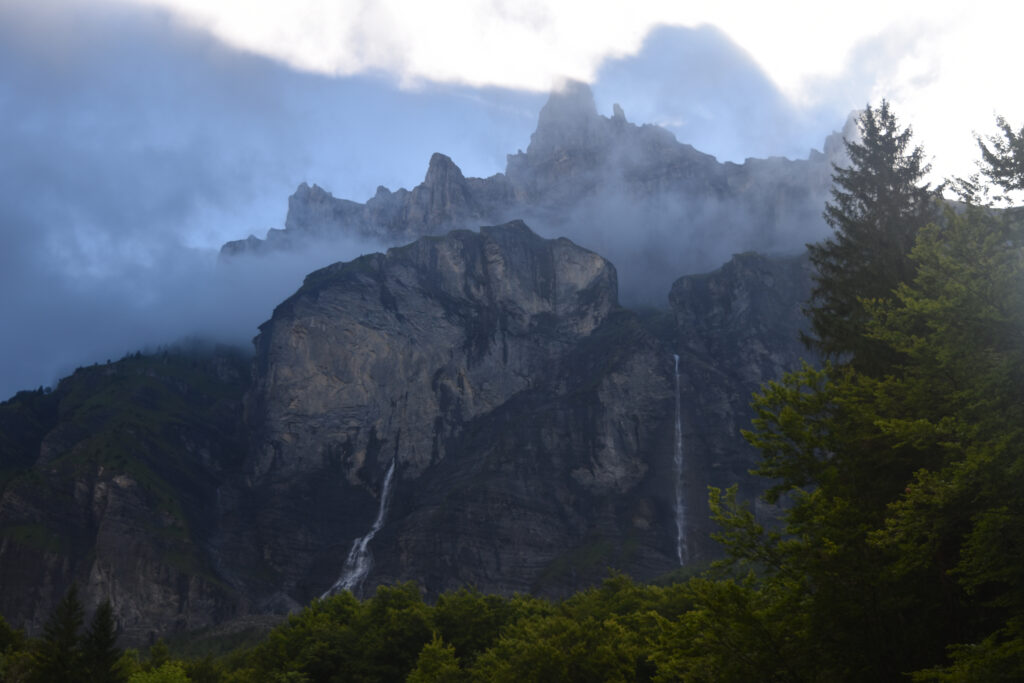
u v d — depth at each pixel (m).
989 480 30.97
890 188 58.50
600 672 84.75
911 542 32.75
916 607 36.31
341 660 130.00
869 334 40.81
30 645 130.12
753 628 36.34
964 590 35.50
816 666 35.69
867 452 39.31
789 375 43.94
